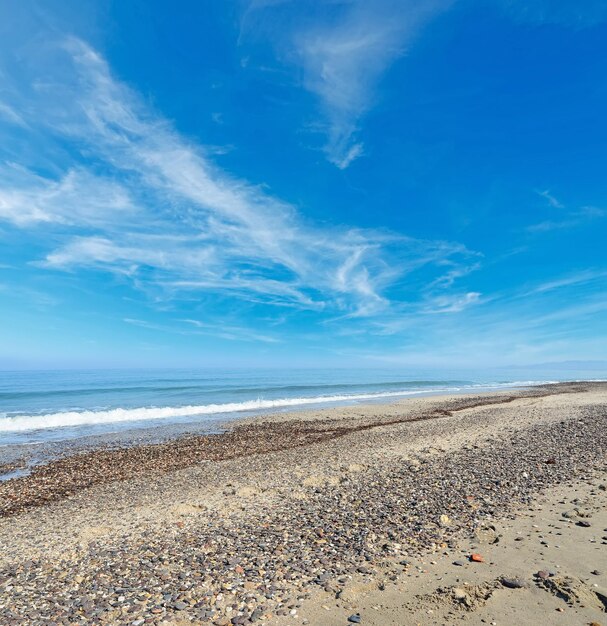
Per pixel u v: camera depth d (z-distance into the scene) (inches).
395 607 200.5
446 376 4719.5
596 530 291.1
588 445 638.5
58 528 361.4
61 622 200.7
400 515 343.0
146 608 211.2
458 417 1099.3
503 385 2901.1
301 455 652.7
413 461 555.5
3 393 1900.8
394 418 1133.1
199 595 222.7
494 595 206.2
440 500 378.6
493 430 832.3
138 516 381.1
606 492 387.2
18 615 207.9
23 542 327.0
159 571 255.8
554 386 2647.6
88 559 281.7
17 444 820.6
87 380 3014.3
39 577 255.0
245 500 412.2
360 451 659.4
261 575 243.9
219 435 906.7
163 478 540.7
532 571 231.3
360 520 335.0
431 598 206.4
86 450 757.3
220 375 4057.6
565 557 247.9
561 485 417.4
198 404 1541.6
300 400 1732.3
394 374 5206.7
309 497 409.4
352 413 1259.8
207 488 474.3
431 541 286.0
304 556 268.7
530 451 601.9
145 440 857.5
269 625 190.9
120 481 535.5
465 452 607.2
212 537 313.4
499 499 376.5
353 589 221.3
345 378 3784.5
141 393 1995.6
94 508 421.1
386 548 276.2
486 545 274.1
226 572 249.3
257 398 1818.4
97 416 1186.0
